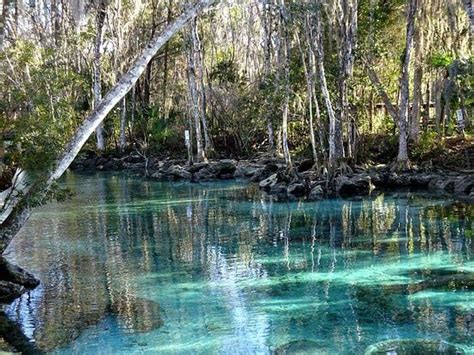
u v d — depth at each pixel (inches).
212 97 1462.8
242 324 358.0
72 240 626.2
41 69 893.8
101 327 360.5
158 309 391.9
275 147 1288.1
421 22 1083.3
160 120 1480.1
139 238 630.5
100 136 1526.8
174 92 1640.0
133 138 1563.7
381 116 1280.8
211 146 1364.4
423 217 675.4
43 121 484.7
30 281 453.7
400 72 1132.5
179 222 719.7
